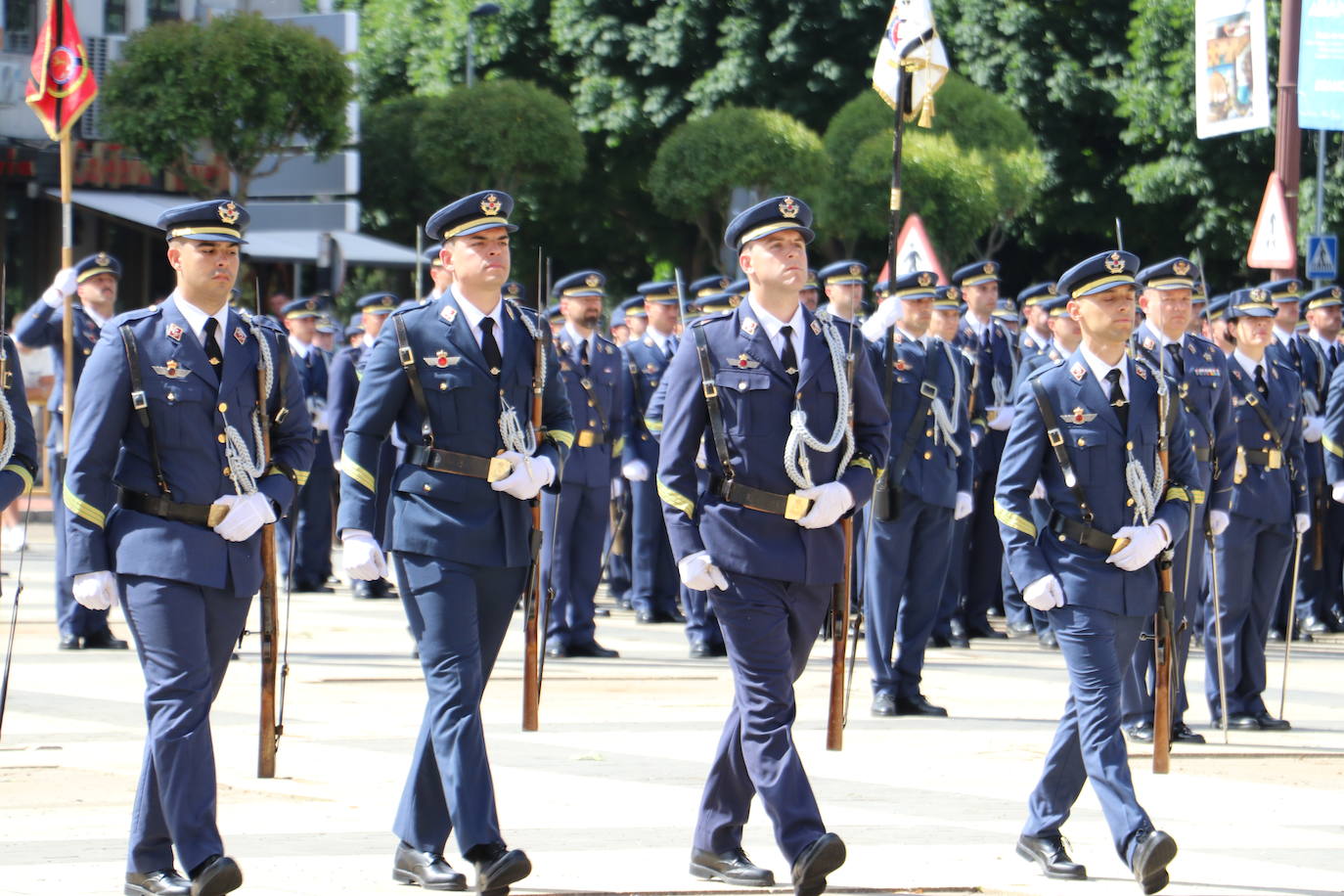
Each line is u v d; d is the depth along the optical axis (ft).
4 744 65.92
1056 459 50.39
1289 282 106.93
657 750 66.54
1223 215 217.56
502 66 264.31
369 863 48.93
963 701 81.30
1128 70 220.23
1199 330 96.02
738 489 46.68
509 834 52.65
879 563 77.30
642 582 112.27
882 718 76.64
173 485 46.06
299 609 112.37
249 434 47.55
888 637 77.30
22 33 202.08
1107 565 49.78
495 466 47.16
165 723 44.70
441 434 47.29
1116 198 232.53
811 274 89.97
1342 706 83.05
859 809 57.47
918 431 78.54
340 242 220.02
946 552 78.38
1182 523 51.01
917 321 81.71
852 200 203.51
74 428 46.03
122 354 46.11
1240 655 76.59
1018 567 50.16
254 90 185.37
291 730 69.67
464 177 229.66
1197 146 215.31
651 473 109.29
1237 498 76.33
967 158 196.13
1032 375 51.11
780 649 46.16
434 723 45.78
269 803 56.54
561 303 97.86
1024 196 204.54
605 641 102.58
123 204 206.18
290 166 202.08
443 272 73.56
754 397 46.78
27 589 118.11
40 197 208.33
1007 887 47.70
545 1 257.75
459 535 46.70
